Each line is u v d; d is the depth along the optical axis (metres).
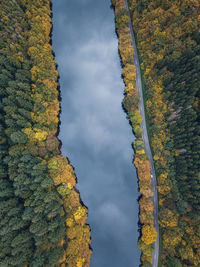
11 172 64.00
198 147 61.97
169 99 73.19
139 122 80.88
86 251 65.62
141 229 74.00
